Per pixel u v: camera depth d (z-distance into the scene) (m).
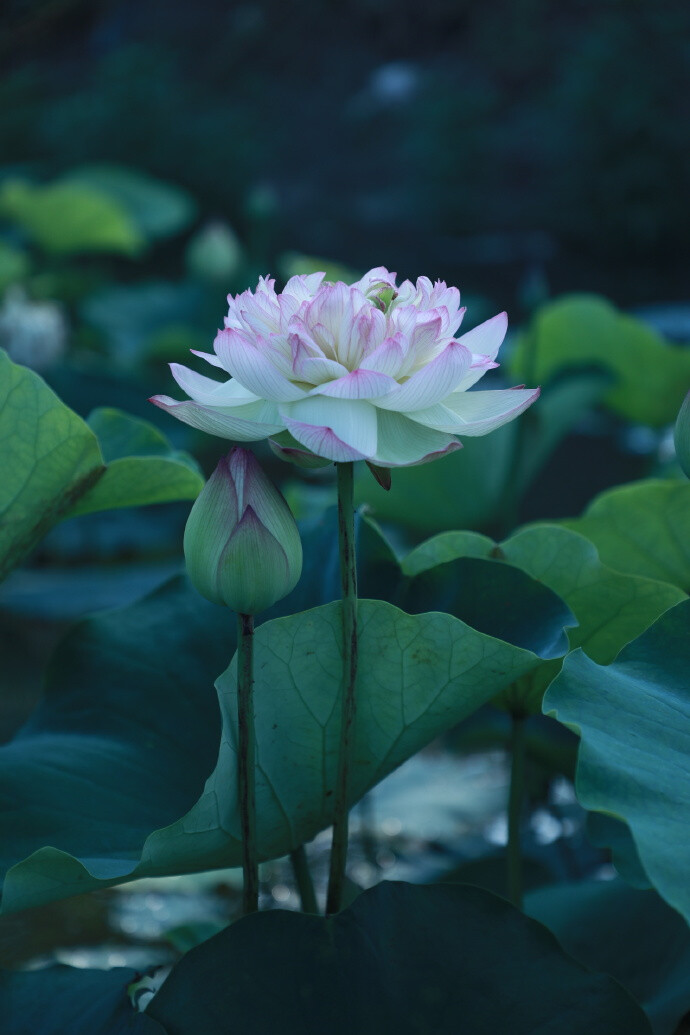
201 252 7.70
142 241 9.95
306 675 2.29
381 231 20.25
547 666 2.35
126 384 5.40
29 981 2.31
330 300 2.19
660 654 2.31
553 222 20.00
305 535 2.50
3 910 2.26
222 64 25.89
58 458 2.41
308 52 28.09
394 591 2.43
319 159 24.27
